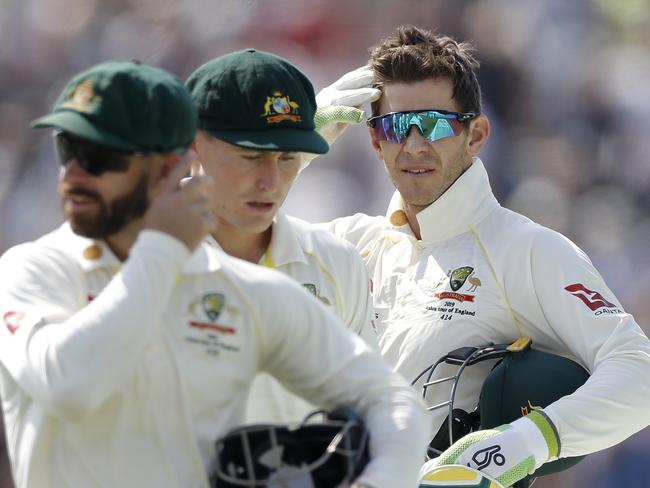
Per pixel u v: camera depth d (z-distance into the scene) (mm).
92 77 8141
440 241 13641
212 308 8461
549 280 12867
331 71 34625
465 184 13461
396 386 8805
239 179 10609
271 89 10461
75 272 8711
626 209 33219
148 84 8148
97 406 7848
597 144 34531
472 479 11539
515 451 11852
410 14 34969
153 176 8320
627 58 35562
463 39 35000
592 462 26781
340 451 8266
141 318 7746
